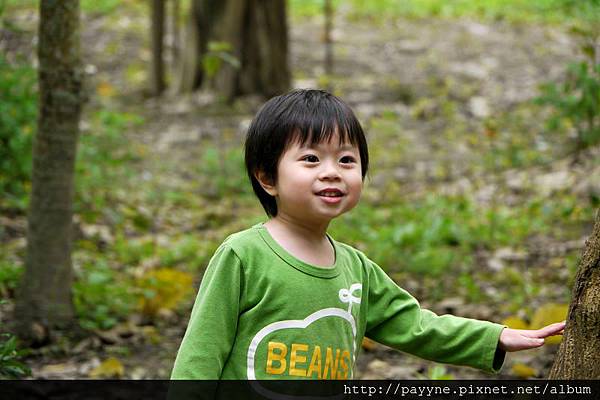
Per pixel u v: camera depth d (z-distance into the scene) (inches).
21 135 319.3
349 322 120.6
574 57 609.9
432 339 126.6
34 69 327.9
